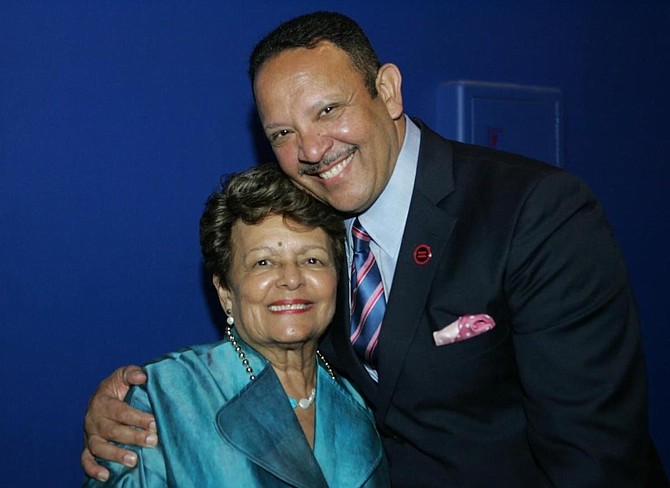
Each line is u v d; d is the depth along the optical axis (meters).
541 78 2.92
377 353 1.87
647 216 3.12
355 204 1.77
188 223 2.46
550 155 2.87
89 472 1.81
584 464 1.65
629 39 3.08
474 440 1.82
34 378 2.29
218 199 1.90
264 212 1.84
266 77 1.73
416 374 1.81
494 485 1.83
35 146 2.28
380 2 2.66
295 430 1.83
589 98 3.01
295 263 1.86
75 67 2.31
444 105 2.73
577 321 1.67
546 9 2.92
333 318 1.98
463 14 2.78
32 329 2.29
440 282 1.78
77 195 2.33
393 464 1.95
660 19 3.12
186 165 2.45
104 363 2.37
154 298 2.43
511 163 1.81
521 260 1.70
